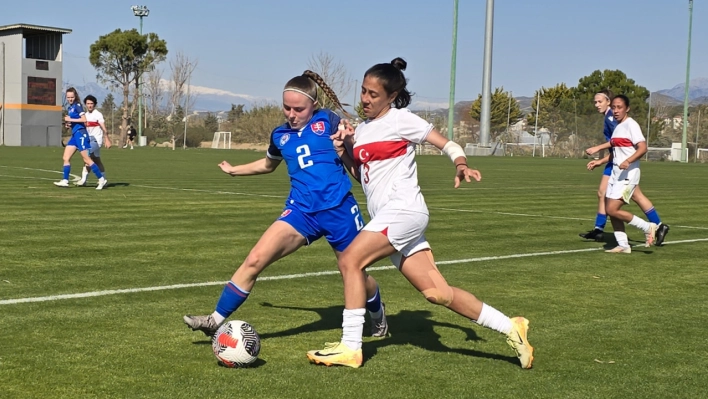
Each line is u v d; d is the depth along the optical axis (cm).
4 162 2648
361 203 1474
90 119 1636
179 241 934
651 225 934
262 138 6419
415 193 476
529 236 1075
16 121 5366
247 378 441
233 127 6650
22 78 5338
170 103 7369
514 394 426
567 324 588
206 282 701
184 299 633
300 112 500
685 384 450
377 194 481
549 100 7194
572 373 466
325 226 504
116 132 7769
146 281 698
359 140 483
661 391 437
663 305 660
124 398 402
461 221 1223
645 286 742
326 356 467
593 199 1695
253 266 493
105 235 965
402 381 444
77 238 934
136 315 577
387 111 482
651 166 4025
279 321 576
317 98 510
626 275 797
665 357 504
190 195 1521
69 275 714
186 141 6569
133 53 6800
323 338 532
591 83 7338
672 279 780
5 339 504
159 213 1208
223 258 827
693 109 6475
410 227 467
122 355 477
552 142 5575
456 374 460
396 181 477
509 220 1249
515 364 483
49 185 1669
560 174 2742
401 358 491
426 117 5903
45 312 577
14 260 780
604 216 1048
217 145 6400
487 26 4772
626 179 929
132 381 429
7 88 5397
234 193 1593
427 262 478
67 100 1605
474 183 2162
